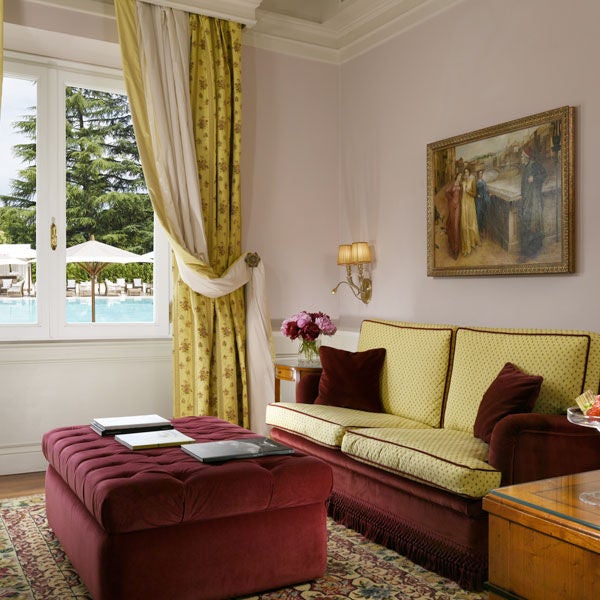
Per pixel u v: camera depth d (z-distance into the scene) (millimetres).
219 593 2309
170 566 2219
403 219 4602
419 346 3742
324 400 3820
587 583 1639
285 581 2451
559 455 2539
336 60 5250
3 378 4191
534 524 1782
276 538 2430
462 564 2496
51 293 4387
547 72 3541
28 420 4258
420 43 4430
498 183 3781
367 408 3756
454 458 2600
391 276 4711
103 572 2135
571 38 3408
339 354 3922
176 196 4328
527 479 2525
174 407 4453
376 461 2943
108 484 2176
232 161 4648
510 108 3766
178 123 4344
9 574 2592
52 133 4402
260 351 4629
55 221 4398
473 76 4012
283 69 5027
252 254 4676
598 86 3279
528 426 2523
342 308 5266
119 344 4496
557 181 3434
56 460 2797
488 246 3850
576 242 3395
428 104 4363
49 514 3014
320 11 5105
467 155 3990
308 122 5141
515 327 3740
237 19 4570
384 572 2637
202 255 4406
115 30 4270
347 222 5195
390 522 2926
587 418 1899
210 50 4488
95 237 4566
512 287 3758
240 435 2979
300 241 5105
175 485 2205
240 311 4629
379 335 4086
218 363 4500
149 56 4242
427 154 4293
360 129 5039
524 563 1823
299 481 2436
